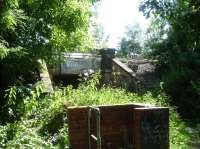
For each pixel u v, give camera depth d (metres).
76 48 18.92
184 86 21.98
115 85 23.05
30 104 11.89
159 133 5.49
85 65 26.02
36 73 16.09
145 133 5.45
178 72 22.47
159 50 27.80
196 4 11.04
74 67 25.45
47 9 16.22
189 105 21.50
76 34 17.89
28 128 9.91
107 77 25.28
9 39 14.61
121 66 26.53
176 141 10.55
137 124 5.47
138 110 5.46
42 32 16.14
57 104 11.58
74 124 6.34
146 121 5.46
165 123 5.51
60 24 16.64
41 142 8.98
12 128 9.25
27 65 15.10
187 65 23.28
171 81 22.42
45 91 14.40
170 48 27.03
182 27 12.14
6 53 12.46
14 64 14.56
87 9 17.50
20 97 12.62
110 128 6.39
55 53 17.14
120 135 6.41
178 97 22.12
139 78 25.67
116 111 6.42
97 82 14.70
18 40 15.05
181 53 24.09
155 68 28.03
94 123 6.35
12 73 14.61
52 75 24.20
